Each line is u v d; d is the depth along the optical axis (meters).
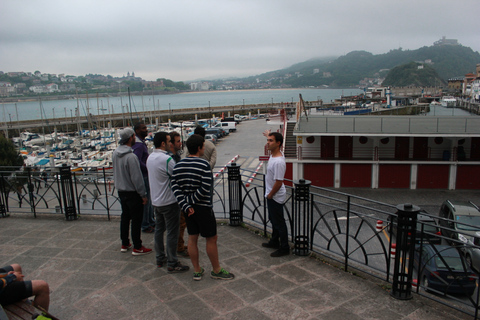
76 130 77.69
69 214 7.44
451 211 13.88
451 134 24.70
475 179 25.77
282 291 4.43
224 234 6.67
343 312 3.95
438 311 4.00
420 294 4.31
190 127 65.75
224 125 59.09
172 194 4.78
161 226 5.08
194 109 105.31
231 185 7.05
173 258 4.96
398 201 23.72
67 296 4.38
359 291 4.44
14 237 6.50
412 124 28.12
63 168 7.31
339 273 4.95
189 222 4.55
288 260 5.40
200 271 4.77
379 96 109.75
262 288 4.51
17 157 30.11
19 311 3.04
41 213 7.89
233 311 3.98
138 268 5.14
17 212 8.01
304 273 4.95
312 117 32.41
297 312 3.94
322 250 5.62
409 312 3.96
